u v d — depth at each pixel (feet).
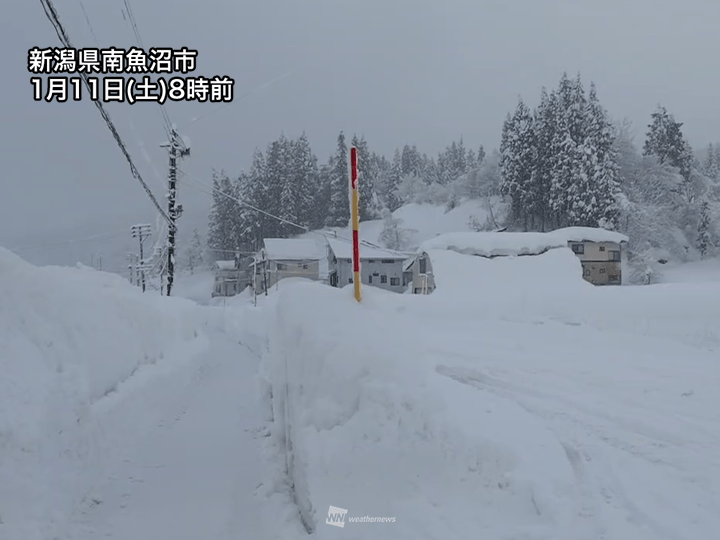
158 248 151.33
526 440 17.52
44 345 18.45
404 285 194.59
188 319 56.59
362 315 17.24
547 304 68.28
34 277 20.80
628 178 228.22
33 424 15.07
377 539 12.01
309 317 17.51
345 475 13.82
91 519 16.35
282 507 16.05
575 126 224.53
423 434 14.17
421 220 317.01
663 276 188.85
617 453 17.97
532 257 128.06
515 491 13.30
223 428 27.27
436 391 15.19
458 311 70.59
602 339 49.47
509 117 275.80
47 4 29.96
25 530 13.48
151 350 33.78
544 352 43.57
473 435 14.67
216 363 56.75
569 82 236.22
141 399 26.40
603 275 171.53
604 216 201.36
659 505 14.05
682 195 227.40
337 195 315.17
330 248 203.21
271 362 30.14
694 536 12.39
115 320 27.66
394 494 13.32
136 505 17.44
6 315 17.54
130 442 23.32
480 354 42.37
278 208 294.05
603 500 14.30
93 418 19.42
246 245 286.87
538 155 243.19
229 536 15.24
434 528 12.16
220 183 300.20
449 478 13.58
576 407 24.26
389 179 378.12
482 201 298.76
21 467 14.23
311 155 327.06
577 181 211.20
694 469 16.57
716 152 323.57
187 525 15.97
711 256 210.59
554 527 12.24
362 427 14.38
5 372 15.49
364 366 15.21
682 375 31.65
